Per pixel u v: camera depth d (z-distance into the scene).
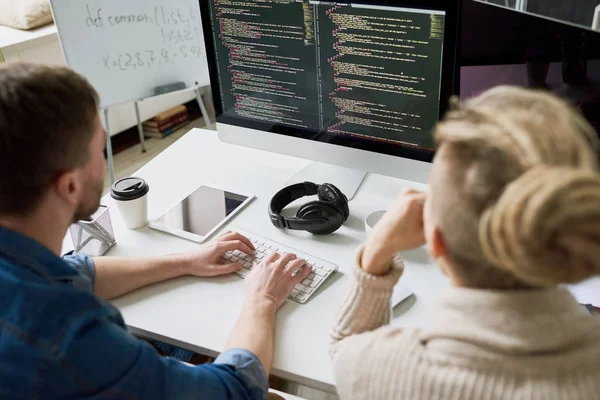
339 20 1.23
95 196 0.89
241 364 0.92
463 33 1.11
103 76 2.26
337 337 0.81
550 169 0.48
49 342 0.73
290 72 1.35
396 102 1.26
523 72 1.09
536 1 1.21
